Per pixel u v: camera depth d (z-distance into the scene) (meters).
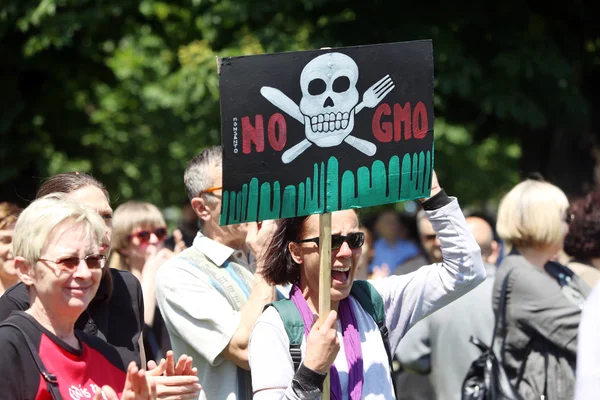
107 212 9.72
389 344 8.90
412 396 15.06
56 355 7.52
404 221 26.53
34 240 7.50
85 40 28.91
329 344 7.89
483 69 22.73
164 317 10.21
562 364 11.32
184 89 27.59
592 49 25.69
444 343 13.17
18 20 26.30
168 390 7.87
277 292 10.45
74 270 7.50
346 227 8.45
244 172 7.97
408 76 8.62
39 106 29.42
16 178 28.30
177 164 34.88
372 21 23.02
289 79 8.12
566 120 23.59
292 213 8.16
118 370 7.95
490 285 13.30
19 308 8.87
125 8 26.83
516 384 11.51
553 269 12.38
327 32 23.17
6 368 7.29
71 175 9.94
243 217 8.00
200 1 25.03
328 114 8.28
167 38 30.45
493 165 42.06
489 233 15.20
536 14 23.95
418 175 8.72
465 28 23.02
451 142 37.25
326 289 8.13
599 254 13.53
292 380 7.95
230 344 9.62
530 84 23.30
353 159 8.39
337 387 8.30
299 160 8.17
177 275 10.13
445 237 8.98
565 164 24.83
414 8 22.94
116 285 9.52
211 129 28.78
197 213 10.60
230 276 10.26
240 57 7.95
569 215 13.69
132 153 34.38
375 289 8.99
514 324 11.56
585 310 8.91
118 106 33.28
